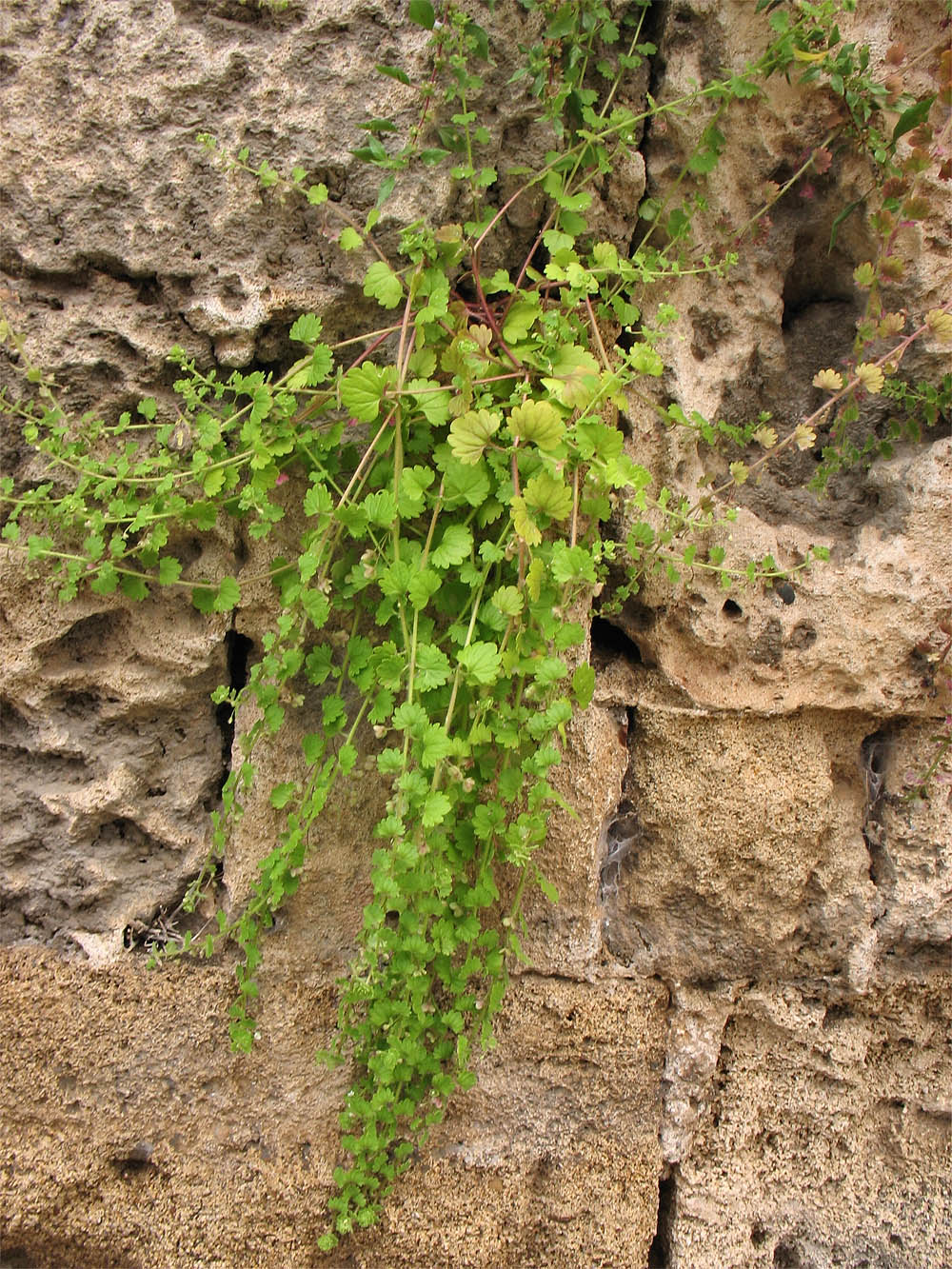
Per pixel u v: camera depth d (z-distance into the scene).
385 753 0.87
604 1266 1.06
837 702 1.06
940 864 1.07
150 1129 1.04
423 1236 1.05
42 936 1.06
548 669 0.87
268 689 0.94
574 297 0.92
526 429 0.86
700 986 1.10
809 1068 1.10
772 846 1.07
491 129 0.98
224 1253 1.04
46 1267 1.06
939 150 1.01
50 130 0.96
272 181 0.93
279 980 1.05
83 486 0.94
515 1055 1.06
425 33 0.95
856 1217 1.10
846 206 1.04
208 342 0.99
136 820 1.05
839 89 0.98
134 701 1.03
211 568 1.02
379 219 0.95
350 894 1.05
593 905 1.07
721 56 1.01
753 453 1.10
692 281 1.05
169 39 0.95
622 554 1.04
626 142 0.99
